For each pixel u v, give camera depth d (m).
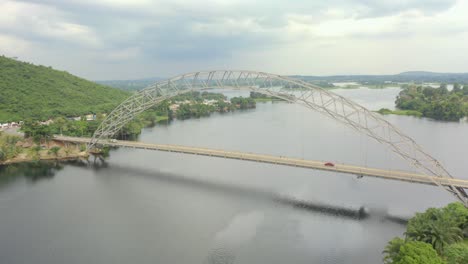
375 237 79.00
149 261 69.94
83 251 73.88
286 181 118.94
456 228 62.44
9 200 102.50
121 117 155.25
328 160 142.12
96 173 131.12
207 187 114.25
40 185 116.62
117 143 151.62
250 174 128.12
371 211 92.94
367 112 99.31
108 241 78.00
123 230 83.38
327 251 73.31
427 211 70.69
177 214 92.62
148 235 80.88
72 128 185.38
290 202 99.94
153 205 98.94
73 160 149.00
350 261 69.62
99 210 95.44
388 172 100.56
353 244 76.00
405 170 127.12
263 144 174.62
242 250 74.00
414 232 62.62
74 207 97.62
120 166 140.75
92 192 110.19
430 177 92.06
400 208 94.50
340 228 83.38
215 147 169.00
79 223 87.19
